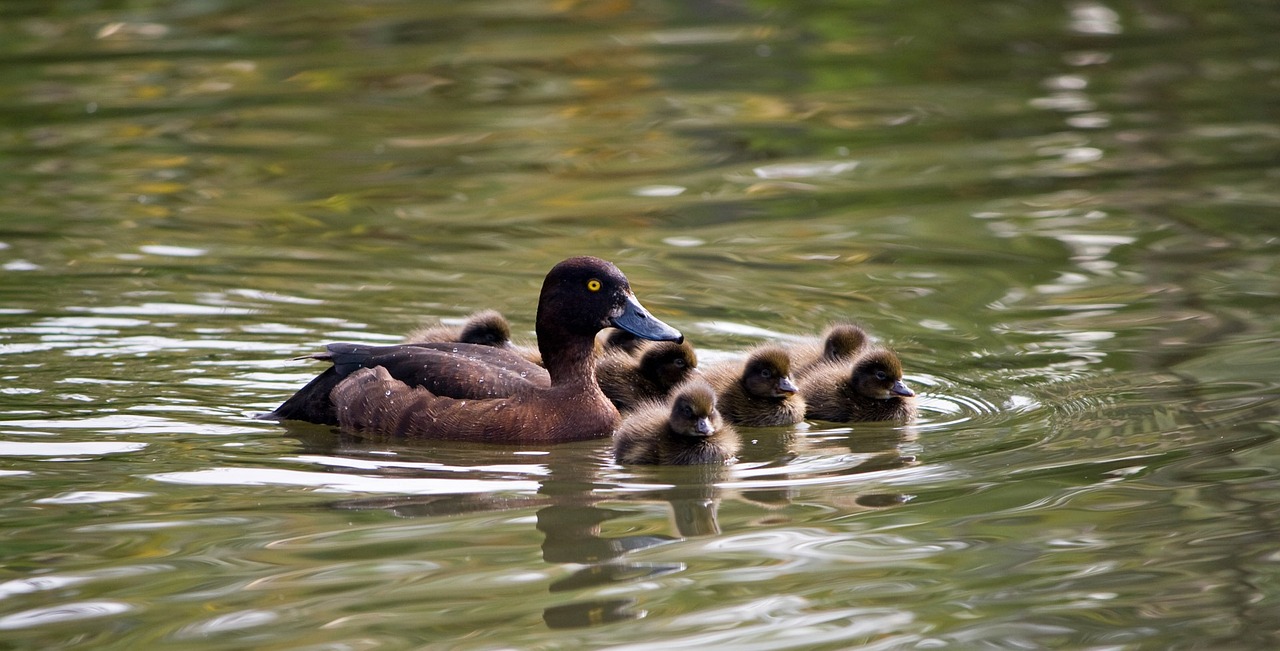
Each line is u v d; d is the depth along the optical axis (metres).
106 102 24.80
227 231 18.39
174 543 9.27
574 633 7.95
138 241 17.91
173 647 7.76
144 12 30.66
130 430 11.93
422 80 26.08
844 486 10.55
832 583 8.63
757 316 15.26
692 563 8.97
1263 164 20.44
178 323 14.98
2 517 9.75
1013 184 19.98
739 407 12.68
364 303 15.69
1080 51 27.44
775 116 23.88
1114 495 10.02
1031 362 13.51
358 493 10.40
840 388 12.85
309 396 12.45
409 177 20.95
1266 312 14.57
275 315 15.29
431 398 12.02
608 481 10.80
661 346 13.56
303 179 20.86
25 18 30.30
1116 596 8.38
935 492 10.29
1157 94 24.45
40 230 18.31
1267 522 9.38
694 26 29.36
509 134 23.06
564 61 27.06
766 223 18.59
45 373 13.41
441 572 8.81
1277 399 11.98
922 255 17.16
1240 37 27.98
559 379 12.48
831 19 29.70
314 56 27.64
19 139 22.73
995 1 31.05
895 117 23.69
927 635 7.93
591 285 12.35
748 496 10.35
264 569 8.84
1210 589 8.45
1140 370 13.06
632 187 20.33
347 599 8.38
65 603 8.33
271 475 10.80
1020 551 9.09
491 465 11.24
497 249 17.64
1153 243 17.22
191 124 23.70
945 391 13.00
